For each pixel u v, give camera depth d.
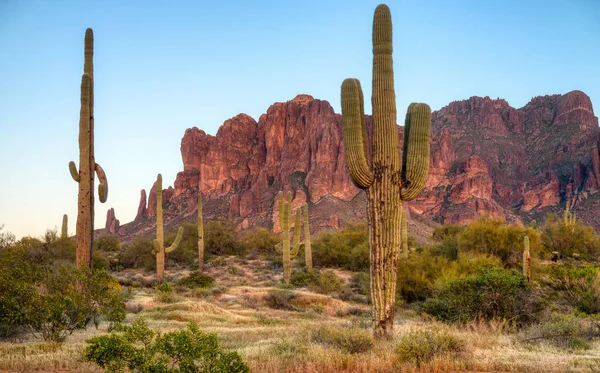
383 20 12.19
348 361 9.19
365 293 29.95
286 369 8.71
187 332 7.88
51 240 34.38
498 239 34.47
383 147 11.81
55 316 11.95
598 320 14.30
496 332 13.19
